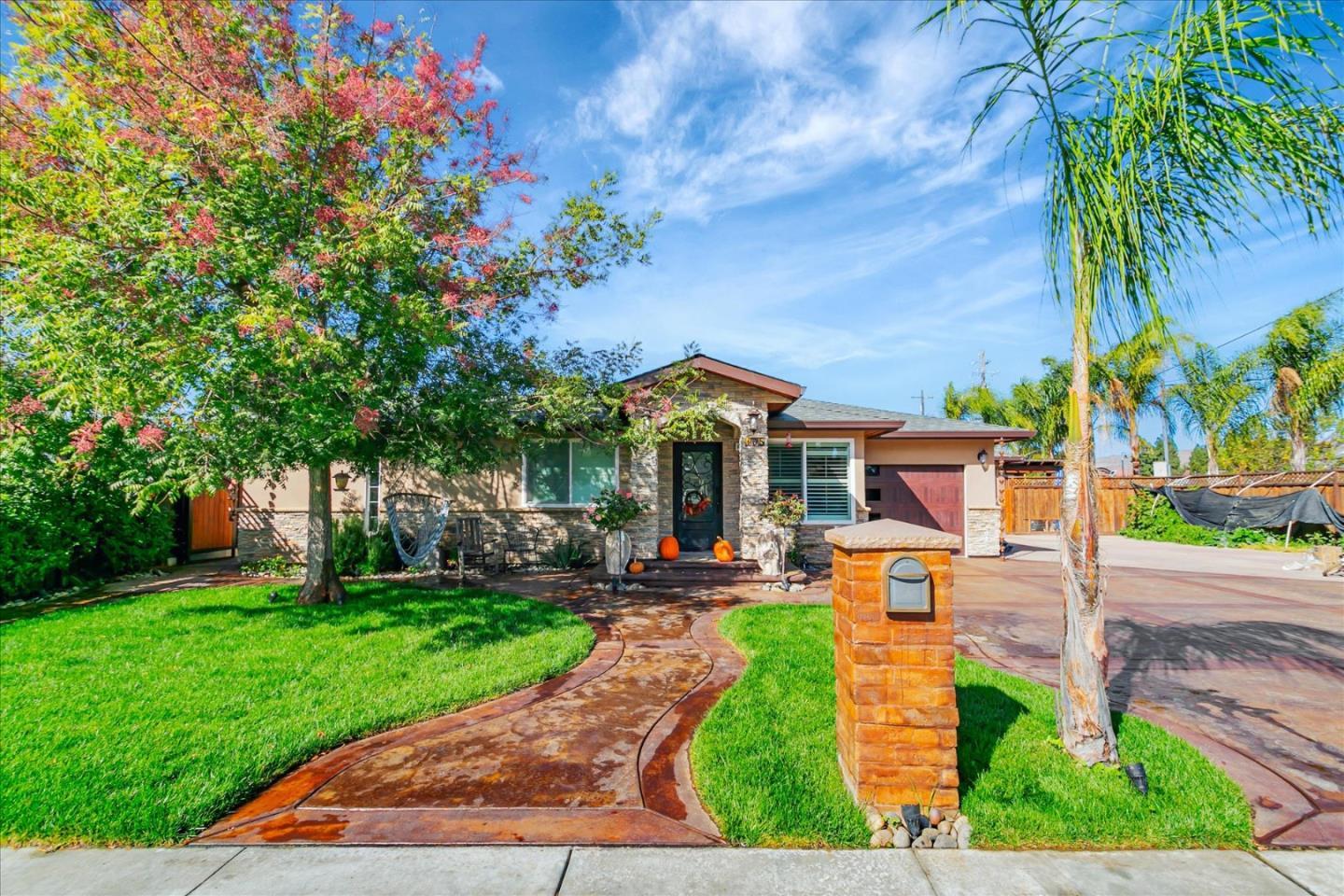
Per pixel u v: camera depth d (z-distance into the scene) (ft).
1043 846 9.75
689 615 27.14
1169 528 63.31
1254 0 9.71
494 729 14.56
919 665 10.39
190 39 19.97
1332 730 14.49
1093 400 12.84
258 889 8.79
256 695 16.10
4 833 10.01
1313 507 49.01
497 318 28.86
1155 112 11.19
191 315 19.80
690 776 12.25
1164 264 11.98
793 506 36.37
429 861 9.44
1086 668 12.28
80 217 19.11
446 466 27.17
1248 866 9.26
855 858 9.48
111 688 16.57
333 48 23.85
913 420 51.80
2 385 21.98
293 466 25.72
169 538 40.47
